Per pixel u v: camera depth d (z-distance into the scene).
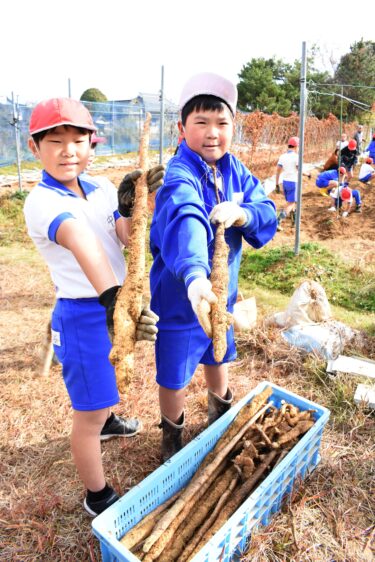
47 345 2.44
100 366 2.07
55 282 2.08
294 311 4.60
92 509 2.36
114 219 2.17
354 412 3.36
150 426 3.22
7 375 3.86
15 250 7.75
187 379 2.49
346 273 6.75
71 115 1.82
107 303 1.55
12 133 15.67
